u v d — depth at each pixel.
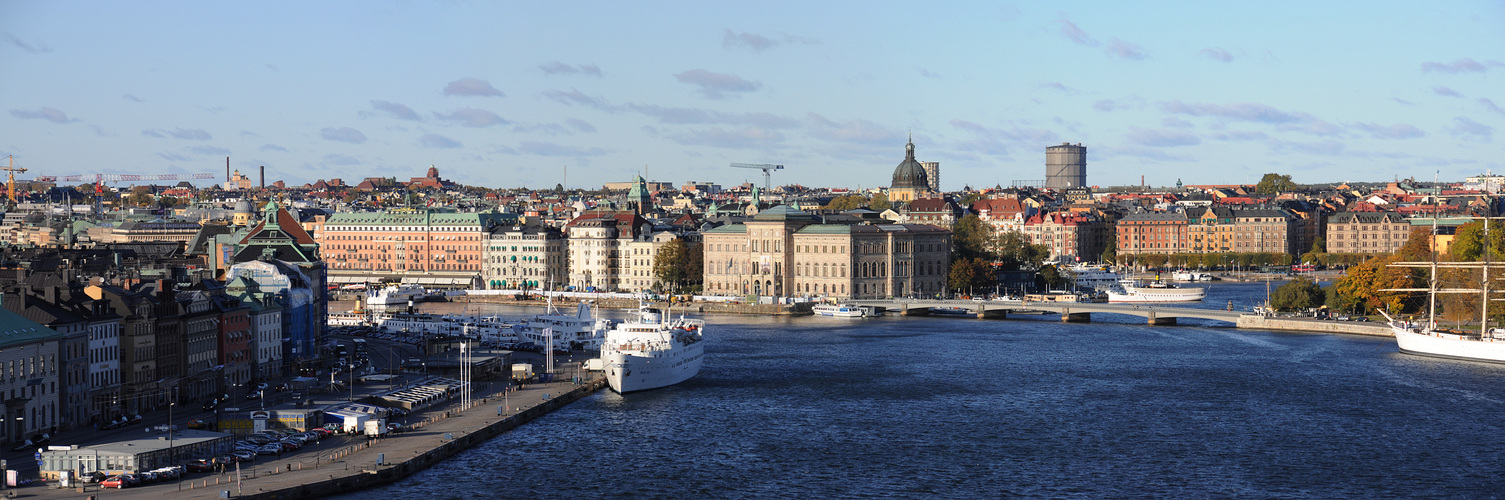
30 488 191.88
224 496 187.25
